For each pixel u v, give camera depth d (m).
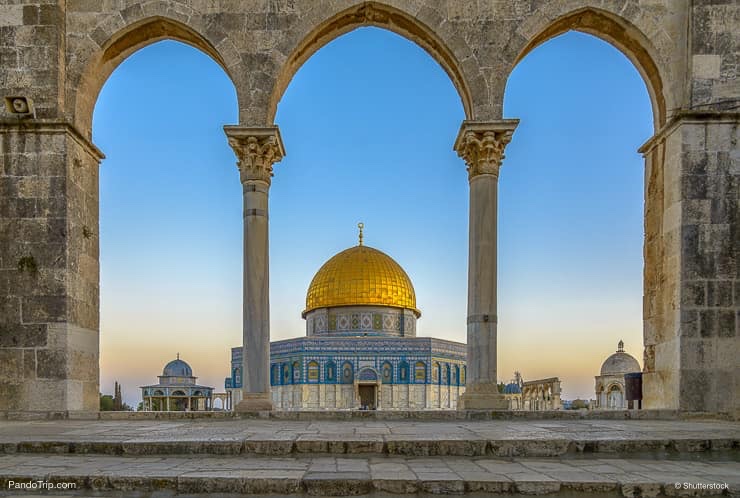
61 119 16.27
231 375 58.53
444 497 8.25
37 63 16.58
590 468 9.37
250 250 16.41
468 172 17.02
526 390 51.66
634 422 14.29
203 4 16.84
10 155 16.30
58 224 16.16
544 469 9.25
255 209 16.52
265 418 15.24
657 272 17.22
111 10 16.94
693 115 15.79
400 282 62.84
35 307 15.95
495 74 16.55
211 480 8.40
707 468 9.45
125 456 10.30
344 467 9.30
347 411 15.10
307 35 16.86
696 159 15.79
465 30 16.69
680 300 15.53
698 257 15.59
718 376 15.25
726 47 16.03
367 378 56.34
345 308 62.06
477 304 16.16
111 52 17.59
